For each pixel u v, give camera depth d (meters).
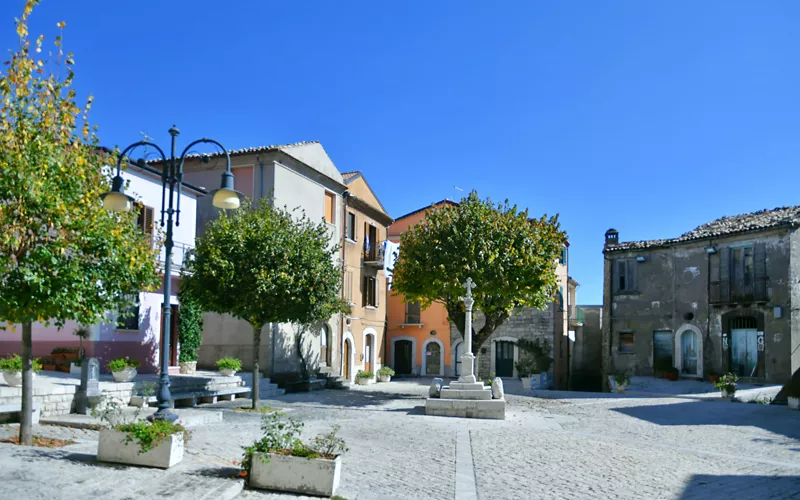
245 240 18.28
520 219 24.20
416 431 15.14
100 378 17.67
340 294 30.23
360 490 8.83
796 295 26.80
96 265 10.27
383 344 36.47
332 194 30.38
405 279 25.50
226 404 19.41
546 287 24.06
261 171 25.77
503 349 37.81
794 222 26.81
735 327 29.23
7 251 9.23
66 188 9.91
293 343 26.69
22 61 9.56
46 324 10.08
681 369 31.09
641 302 32.94
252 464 8.34
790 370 26.55
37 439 10.43
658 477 10.40
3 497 6.60
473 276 22.95
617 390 29.34
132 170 20.02
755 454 12.78
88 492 7.13
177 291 22.77
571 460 11.70
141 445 8.62
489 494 9.04
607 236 35.22
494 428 16.17
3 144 9.13
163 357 11.72
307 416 17.41
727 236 29.44
